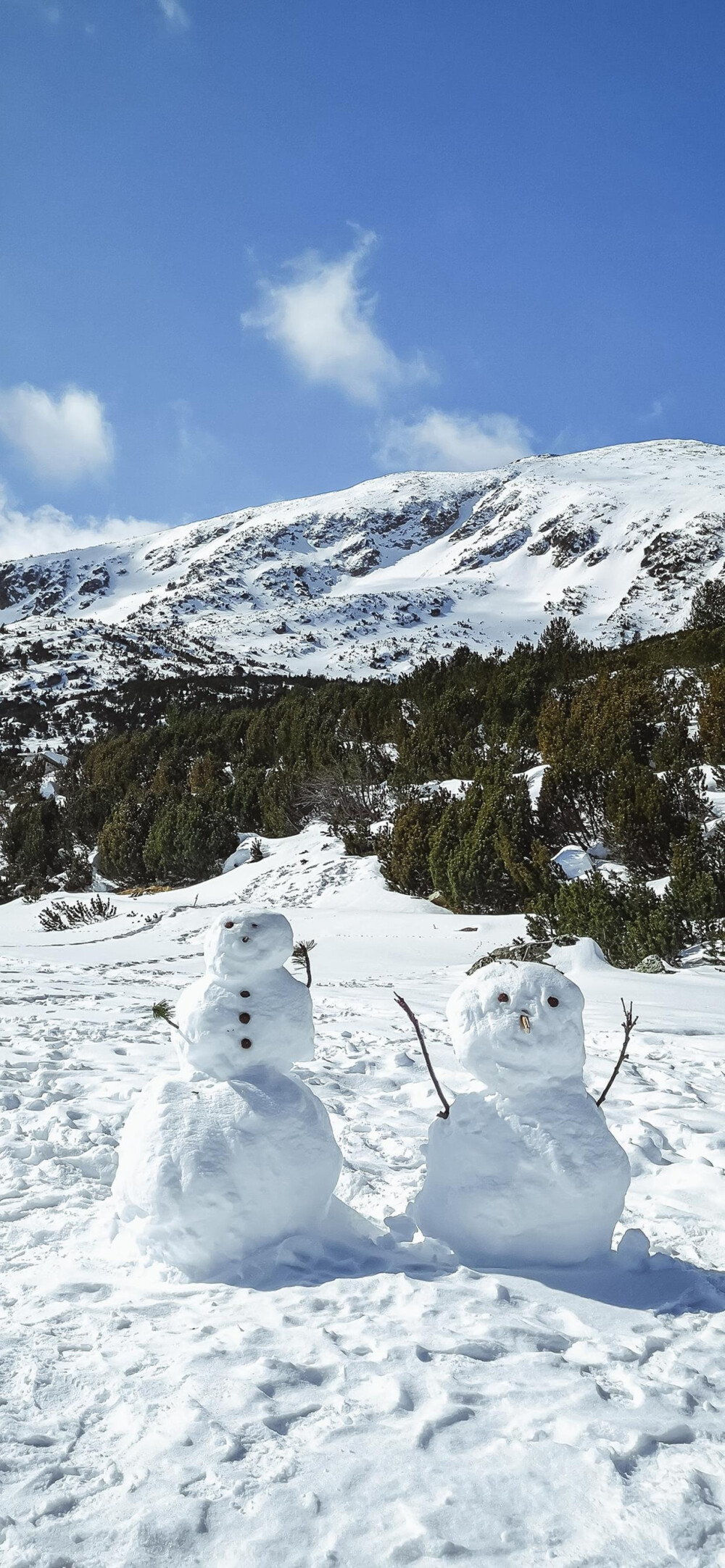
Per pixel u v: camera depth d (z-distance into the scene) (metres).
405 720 34.56
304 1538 2.28
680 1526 2.34
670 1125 6.30
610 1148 3.80
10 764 49.22
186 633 111.06
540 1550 2.27
